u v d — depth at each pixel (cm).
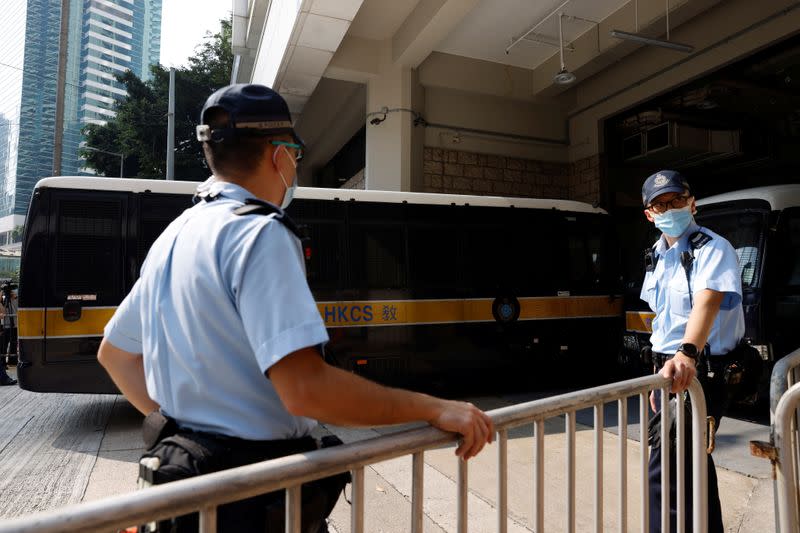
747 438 511
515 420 147
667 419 204
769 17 818
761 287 562
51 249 560
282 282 104
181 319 113
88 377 562
